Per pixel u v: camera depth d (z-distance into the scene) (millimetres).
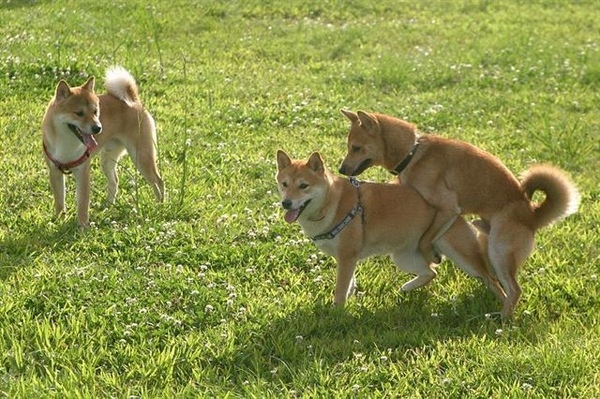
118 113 13086
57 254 11234
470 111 18797
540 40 25562
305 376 8820
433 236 10969
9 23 23344
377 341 9602
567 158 16016
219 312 10047
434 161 11359
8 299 9914
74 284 10352
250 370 8977
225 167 14836
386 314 10312
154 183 13352
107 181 13484
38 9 25516
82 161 12234
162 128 16562
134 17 25750
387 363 9219
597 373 8961
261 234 12180
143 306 10070
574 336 9836
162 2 27812
